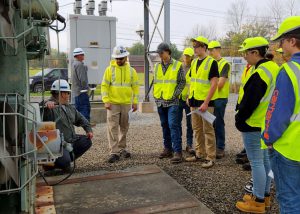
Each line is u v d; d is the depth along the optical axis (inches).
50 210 143.4
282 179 101.9
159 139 299.4
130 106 232.4
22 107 80.6
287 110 96.4
